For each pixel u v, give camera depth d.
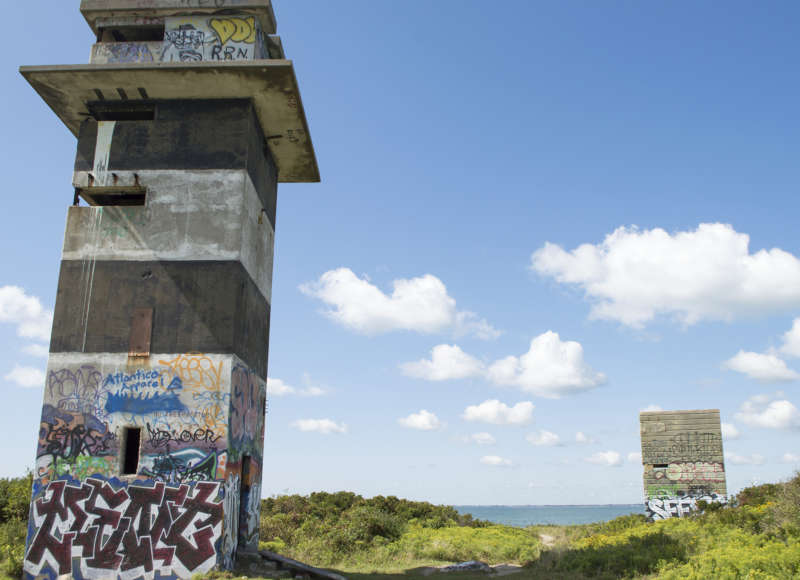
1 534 16.62
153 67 15.21
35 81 15.59
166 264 15.17
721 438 29.14
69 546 13.38
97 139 16.20
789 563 12.67
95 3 16.94
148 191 15.70
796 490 17.84
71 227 15.52
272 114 17.12
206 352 14.53
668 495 29.31
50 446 14.03
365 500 33.94
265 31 17.78
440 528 30.75
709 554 14.39
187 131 16.12
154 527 13.40
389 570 19.22
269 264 18.84
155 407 14.17
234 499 14.45
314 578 15.29
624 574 15.12
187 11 16.95
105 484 13.70
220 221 15.45
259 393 17.38
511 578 15.97
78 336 14.72
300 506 30.38
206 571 13.07
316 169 20.27
